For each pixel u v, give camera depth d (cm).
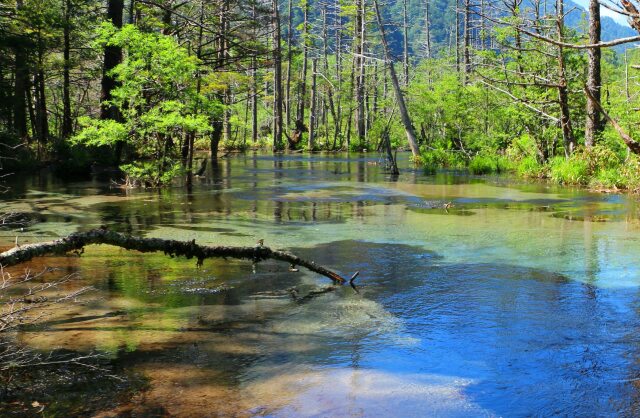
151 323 491
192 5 2309
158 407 342
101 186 1573
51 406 343
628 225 969
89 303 542
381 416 333
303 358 418
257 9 2459
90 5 2738
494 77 2197
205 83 2038
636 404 346
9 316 454
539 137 1984
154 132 1656
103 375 386
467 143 2725
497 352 430
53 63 2456
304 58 5088
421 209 1179
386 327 484
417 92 3356
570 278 635
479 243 820
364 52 4478
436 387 371
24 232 866
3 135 1986
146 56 1561
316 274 657
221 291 587
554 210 1159
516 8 1847
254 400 352
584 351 431
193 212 1108
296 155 3634
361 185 1688
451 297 569
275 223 987
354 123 5872
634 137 1540
